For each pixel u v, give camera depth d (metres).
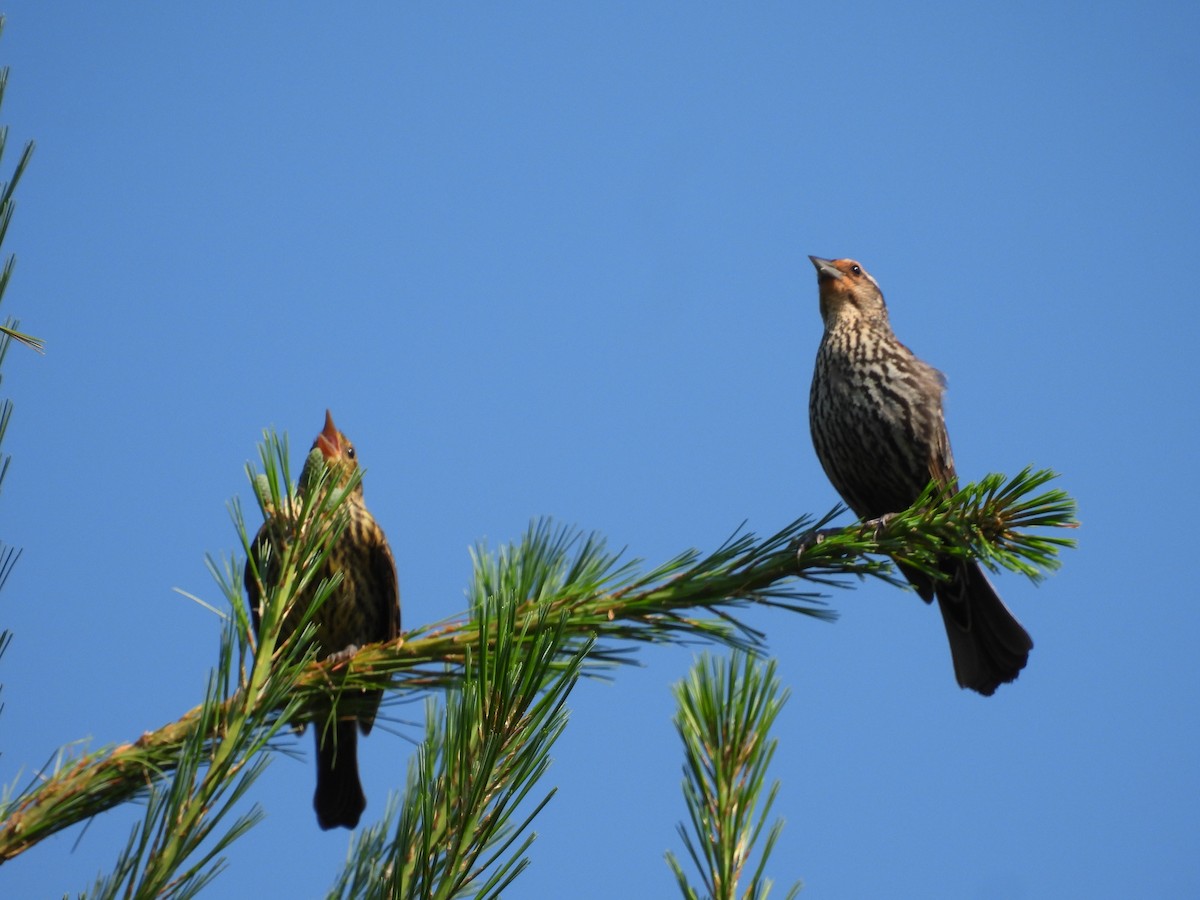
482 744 4.22
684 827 5.39
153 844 4.16
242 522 5.30
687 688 5.69
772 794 5.42
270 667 4.99
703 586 6.32
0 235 4.37
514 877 4.04
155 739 5.02
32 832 4.77
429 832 4.03
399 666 6.03
